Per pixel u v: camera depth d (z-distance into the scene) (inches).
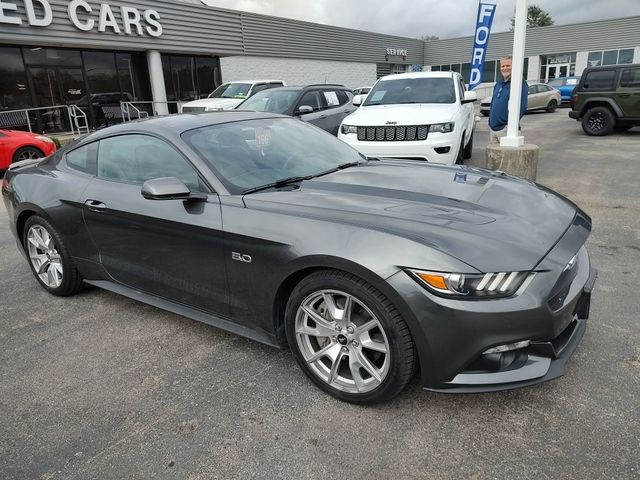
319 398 100.6
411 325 84.4
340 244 89.9
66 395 105.6
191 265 114.6
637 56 1343.5
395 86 327.3
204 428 93.4
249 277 104.0
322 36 1087.6
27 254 161.3
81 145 147.9
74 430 94.5
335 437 89.3
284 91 383.6
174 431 93.0
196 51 775.7
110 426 95.2
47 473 84.0
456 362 83.7
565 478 77.5
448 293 81.8
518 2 246.2
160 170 122.5
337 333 96.2
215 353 119.6
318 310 99.1
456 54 1594.5
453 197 106.3
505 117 297.6
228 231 104.0
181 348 122.7
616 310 130.1
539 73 1505.9
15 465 86.1
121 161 132.6
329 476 80.7
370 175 124.0
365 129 273.9
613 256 170.4
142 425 95.0
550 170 332.8
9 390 108.3
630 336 116.9
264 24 909.8
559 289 87.1
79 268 146.9
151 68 717.9
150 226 119.3
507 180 123.6
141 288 131.3
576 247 94.2
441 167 136.3
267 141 133.2
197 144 120.3
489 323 81.2
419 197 105.7
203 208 109.8
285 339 108.0
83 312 145.4
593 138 499.5
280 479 80.7
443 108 282.4
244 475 81.8
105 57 689.0
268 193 109.1
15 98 609.3
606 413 91.4
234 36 844.0
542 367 86.0
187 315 122.0
